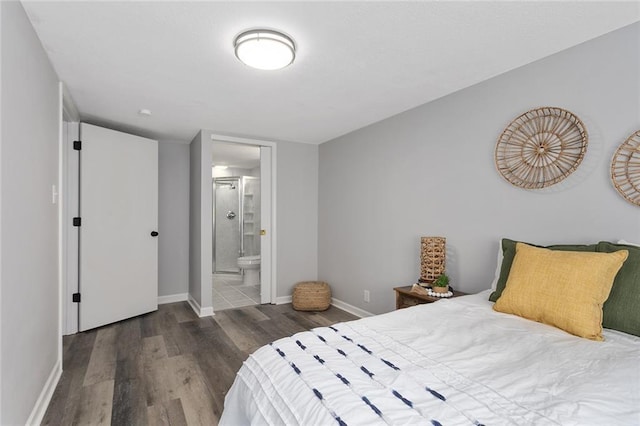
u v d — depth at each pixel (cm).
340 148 400
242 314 377
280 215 422
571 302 147
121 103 284
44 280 190
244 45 176
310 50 192
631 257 150
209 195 374
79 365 244
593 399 92
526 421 83
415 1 149
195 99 274
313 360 122
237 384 137
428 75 229
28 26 160
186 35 176
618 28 172
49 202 202
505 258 202
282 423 101
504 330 149
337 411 91
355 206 374
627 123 169
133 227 359
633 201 166
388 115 319
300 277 438
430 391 99
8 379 135
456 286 259
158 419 180
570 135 192
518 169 217
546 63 203
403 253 309
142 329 325
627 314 142
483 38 181
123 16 159
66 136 310
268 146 418
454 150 261
